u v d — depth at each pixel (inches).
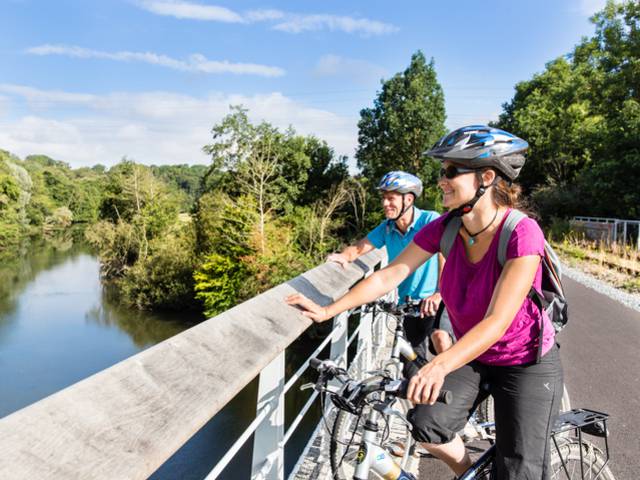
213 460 609.6
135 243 1875.0
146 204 1966.0
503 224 73.2
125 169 2252.7
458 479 78.9
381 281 87.4
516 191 76.0
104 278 1882.4
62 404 41.2
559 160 1524.4
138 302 1429.6
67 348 1133.1
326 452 115.0
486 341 66.8
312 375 764.6
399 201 135.8
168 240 1612.9
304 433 612.4
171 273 1407.5
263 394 80.4
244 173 1578.5
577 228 1021.2
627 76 1069.8
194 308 1407.5
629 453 142.7
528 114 1716.3
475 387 76.2
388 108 1962.4
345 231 1684.3
